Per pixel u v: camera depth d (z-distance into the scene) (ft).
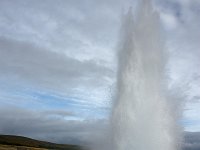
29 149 403.95
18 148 392.88
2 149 337.72
